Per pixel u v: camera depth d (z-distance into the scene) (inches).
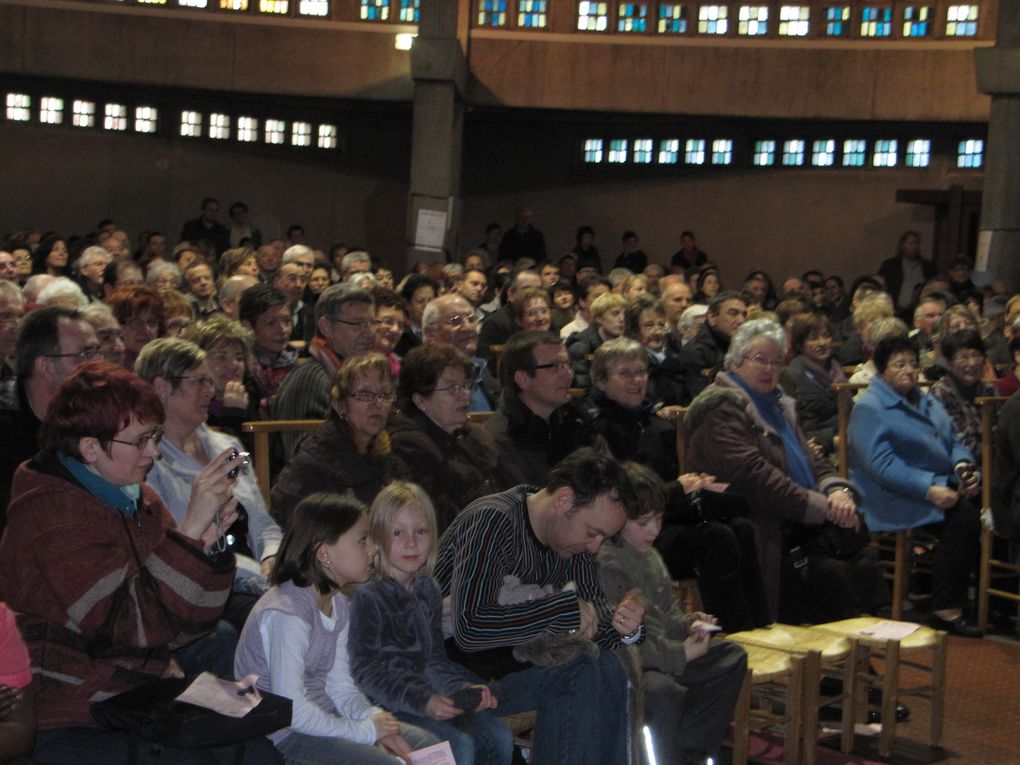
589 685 156.6
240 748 124.1
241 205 629.3
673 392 307.7
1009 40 529.3
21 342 154.6
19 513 125.3
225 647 150.4
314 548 138.2
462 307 257.3
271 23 628.7
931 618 268.4
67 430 125.3
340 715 141.1
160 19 623.8
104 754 120.6
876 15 610.5
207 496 125.2
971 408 284.8
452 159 597.3
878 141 652.7
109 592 123.7
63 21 615.5
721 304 310.7
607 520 156.5
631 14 628.4
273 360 244.5
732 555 195.5
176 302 257.3
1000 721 215.2
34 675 123.4
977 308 470.9
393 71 628.7
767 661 186.1
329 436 176.2
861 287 461.1
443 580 161.9
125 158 661.9
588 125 695.7
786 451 227.5
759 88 619.8
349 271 410.6
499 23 633.0
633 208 692.1
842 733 199.6
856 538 219.6
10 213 645.3
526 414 203.2
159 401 129.1
